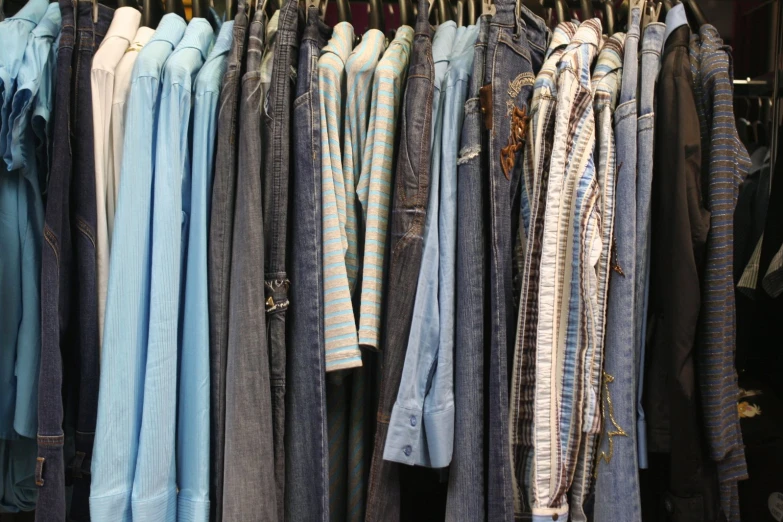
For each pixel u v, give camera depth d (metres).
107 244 0.79
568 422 0.75
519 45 0.82
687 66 0.81
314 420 0.78
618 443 0.78
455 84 0.81
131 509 0.72
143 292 0.75
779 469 0.97
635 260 0.80
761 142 1.26
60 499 0.73
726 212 0.80
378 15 0.90
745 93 1.16
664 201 0.79
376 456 0.78
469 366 0.78
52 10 0.83
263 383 0.75
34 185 0.79
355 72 0.83
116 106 0.79
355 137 0.84
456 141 0.81
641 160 0.80
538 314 0.76
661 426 0.81
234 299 0.76
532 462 0.76
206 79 0.79
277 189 0.79
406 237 0.78
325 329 0.79
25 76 0.75
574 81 0.77
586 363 0.75
